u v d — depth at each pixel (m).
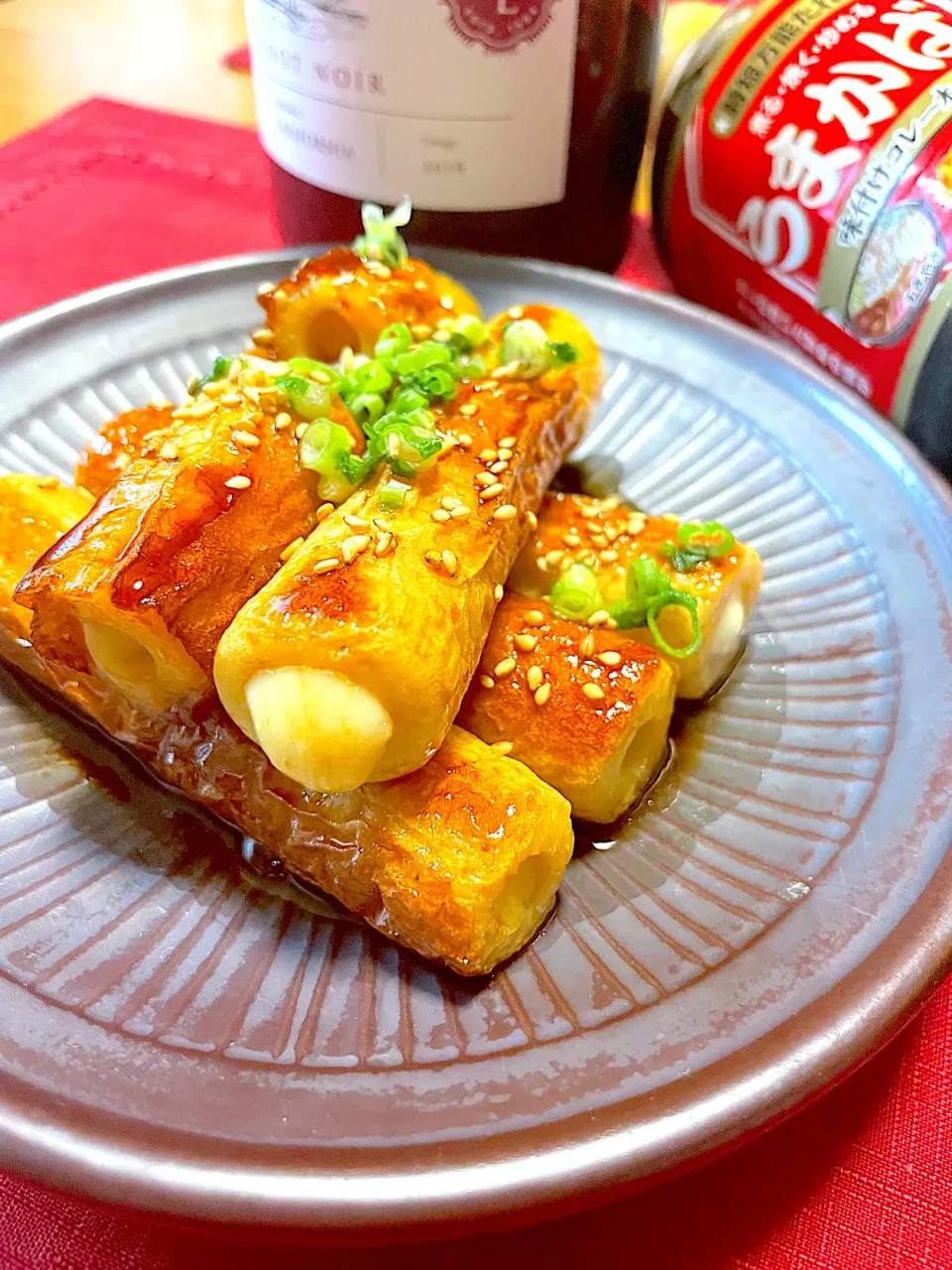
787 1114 0.09
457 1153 0.08
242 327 0.18
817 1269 0.10
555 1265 0.10
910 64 0.16
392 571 0.11
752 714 0.14
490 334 0.16
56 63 0.30
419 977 0.11
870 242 0.17
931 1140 0.11
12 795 0.12
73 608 0.11
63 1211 0.10
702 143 0.19
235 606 0.12
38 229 0.23
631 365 0.18
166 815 0.12
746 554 0.14
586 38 0.18
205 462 0.12
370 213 0.17
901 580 0.14
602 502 0.16
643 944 0.11
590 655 0.13
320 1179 0.08
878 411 0.18
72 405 0.17
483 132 0.19
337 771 0.10
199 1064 0.09
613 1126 0.09
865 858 0.11
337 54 0.18
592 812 0.13
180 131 0.27
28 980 0.10
